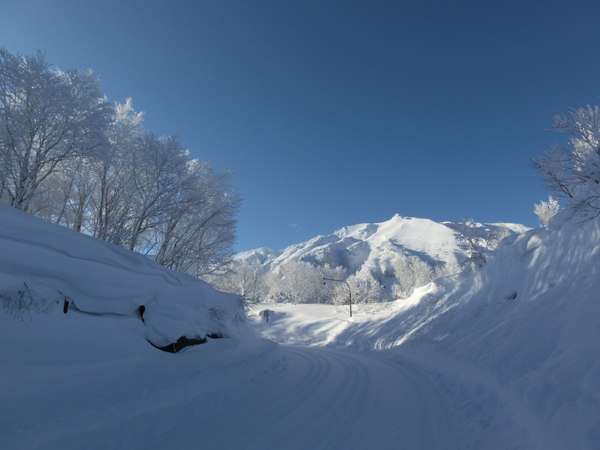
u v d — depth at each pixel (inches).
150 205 454.3
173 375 215.3
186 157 467.2
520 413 161.0
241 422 179.9
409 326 730.8
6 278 163.5
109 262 226.8
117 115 532.7
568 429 119.0
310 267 3014.3
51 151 375.9
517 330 295.7
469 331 437.1
